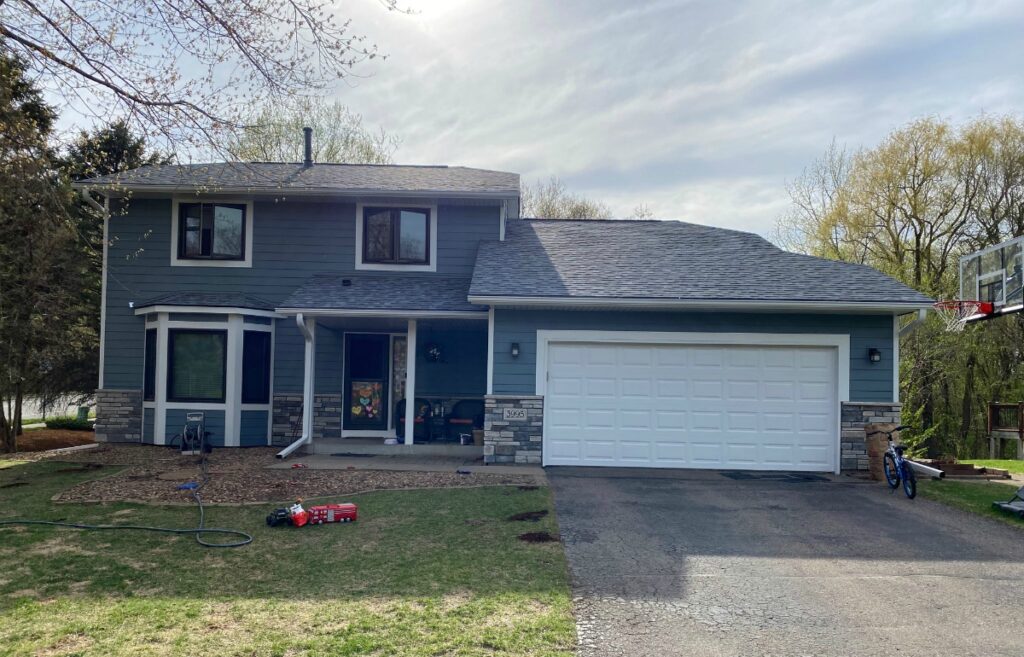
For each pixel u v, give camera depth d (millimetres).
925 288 23734
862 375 12430
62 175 11742
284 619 5141
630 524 8219
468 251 15719
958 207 25172
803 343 12445
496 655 4570
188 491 9812
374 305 13570
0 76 10109
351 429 15555
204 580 6051
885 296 12188
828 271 13539
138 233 15609
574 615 5328
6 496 9625
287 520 7980
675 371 12602
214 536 7555
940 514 9023
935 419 27141
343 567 6414
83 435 19594
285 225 15727
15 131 10289
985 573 6547
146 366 14961
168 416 14484
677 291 12383
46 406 21859
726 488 10672
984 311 13695
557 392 12648
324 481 10672
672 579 6234
